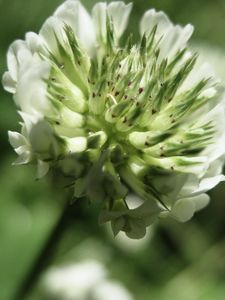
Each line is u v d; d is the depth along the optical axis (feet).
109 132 0.17
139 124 0.17
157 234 0.34
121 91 0.17
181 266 0.34
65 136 0.17
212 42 0.34
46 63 0.15
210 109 0.18
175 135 0.17
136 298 0.33
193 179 0.16
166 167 0.17
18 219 0.30
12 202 0.30
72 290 0.29
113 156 0.17
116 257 0.33
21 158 0.16
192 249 0.34
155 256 0.34
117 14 0.19
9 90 0.17
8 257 0.29
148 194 0.17
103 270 0.31
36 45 0.17
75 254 0.32
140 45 0.17
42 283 0.29
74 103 0.17
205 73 0.18
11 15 0.31
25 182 0.31
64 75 0.17
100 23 0.19
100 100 0.17
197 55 0.18
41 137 0.16
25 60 0.16
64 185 0.17
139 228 0.16
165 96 0.17
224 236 0.34
